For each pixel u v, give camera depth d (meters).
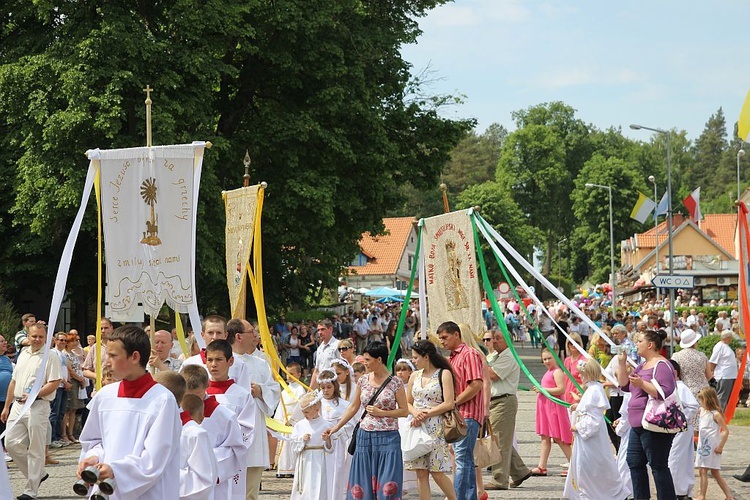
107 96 26.62
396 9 36.78
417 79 35.97
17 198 27.52
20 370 13.41
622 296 90.19
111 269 11.75
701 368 15.91
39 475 12.98
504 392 13.58
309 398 11.37
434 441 10.82
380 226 34.91
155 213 11.74
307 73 31.39
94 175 11.73
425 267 14.66
